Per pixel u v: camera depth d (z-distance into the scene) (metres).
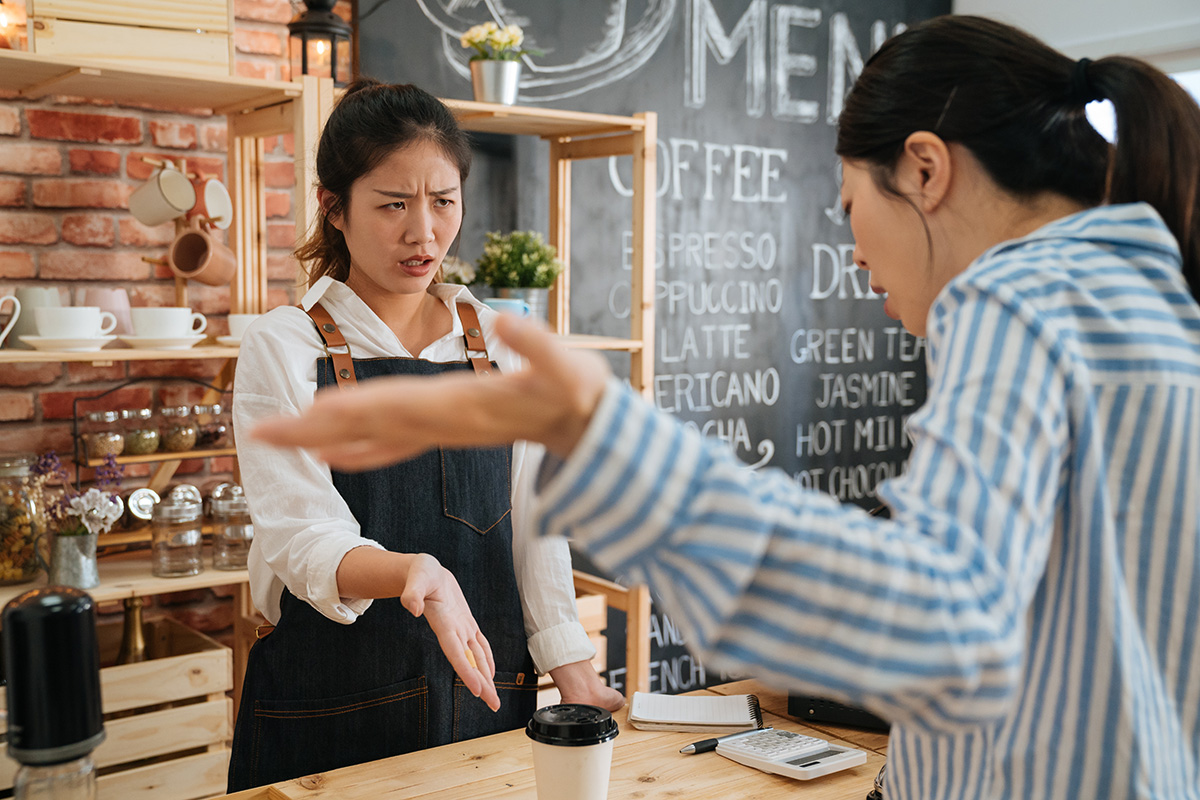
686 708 1.35
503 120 2.53
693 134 3.29
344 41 2.37
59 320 2.03
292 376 1.41
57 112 2.38
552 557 1.55
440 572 1.16
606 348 2.62
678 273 3.29
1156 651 0.57
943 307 0.56
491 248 2.65
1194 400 0.56
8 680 0.72
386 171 1.39
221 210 2.37
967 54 0.64
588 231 3.08
